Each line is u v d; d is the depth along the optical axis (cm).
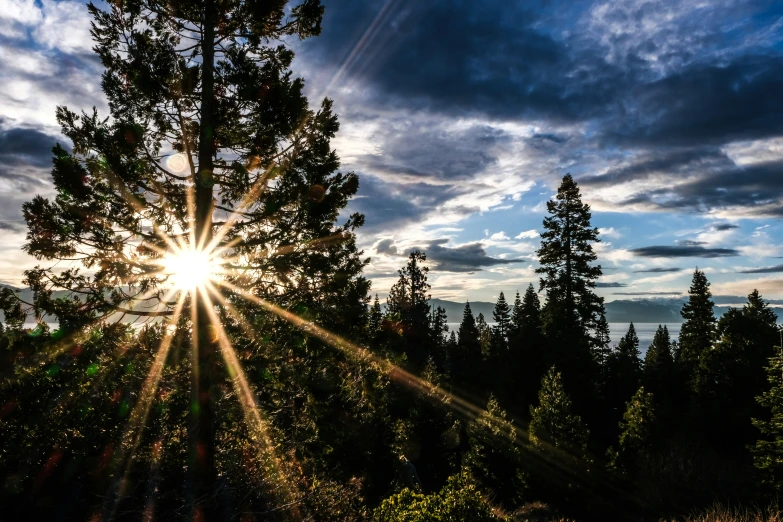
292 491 888
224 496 823
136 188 989
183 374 927
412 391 2302
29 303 875
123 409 863
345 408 1073
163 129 1048
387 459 1645
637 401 2758
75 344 870
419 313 4619
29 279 901
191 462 835
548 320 3481
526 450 2103
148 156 1005
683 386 4394
